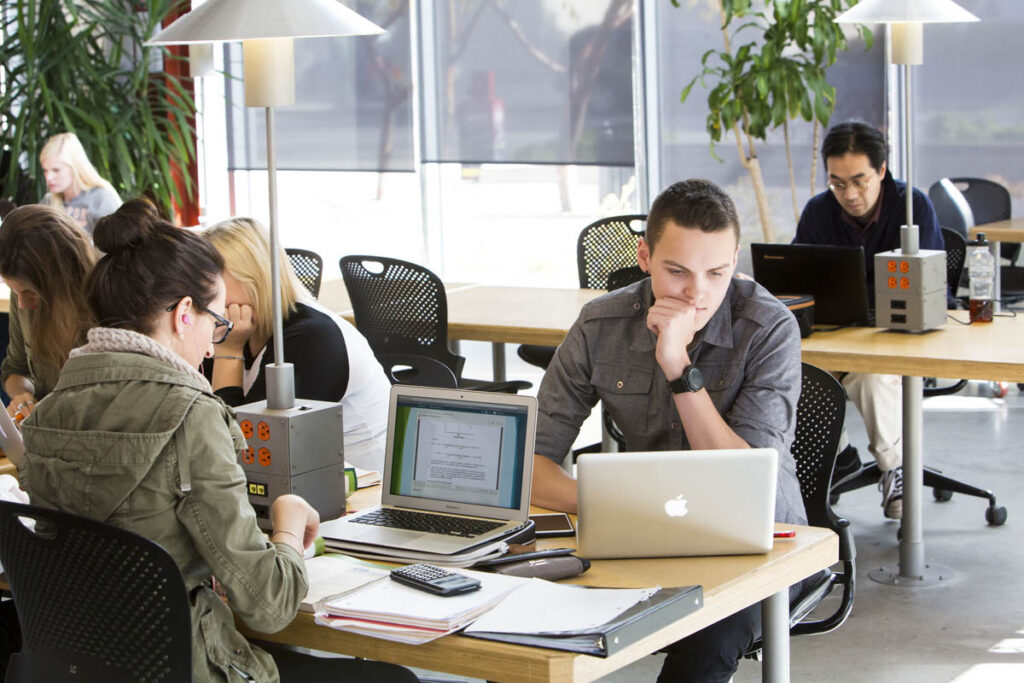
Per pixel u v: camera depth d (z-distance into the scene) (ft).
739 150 20.54
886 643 10.92
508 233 24.62
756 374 7.66
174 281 5.79
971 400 19.58
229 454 5.63
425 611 5.52
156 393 5.58
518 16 23.66
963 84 21.72
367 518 6.98
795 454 8.44
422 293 13.80
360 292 14.40
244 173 26.76
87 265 8.79
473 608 5.57
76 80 22.97
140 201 5.98
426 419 7.11
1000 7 21.31
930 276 11.75
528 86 23.80
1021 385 20.31
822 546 6.60
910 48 11.51
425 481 7.09
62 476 5.65
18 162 22.40
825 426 8.32
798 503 7.59
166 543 5.56
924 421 18.40
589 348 8.16
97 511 5.58
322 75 25.63
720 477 6.31
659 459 6.29
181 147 23.62
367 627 5.54
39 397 9.32
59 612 5.78
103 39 24.89
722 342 7.73
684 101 21.53
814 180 21.52
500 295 15.89
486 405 6.94
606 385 8.05
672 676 7.07
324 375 8.86
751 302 7.82
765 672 6.78
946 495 14.80
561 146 23.73
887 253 11.98
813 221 14.35
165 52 24.73
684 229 7.28
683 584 6.01
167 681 5.56
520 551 6.61
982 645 10.78
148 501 5.51
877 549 13.23
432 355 14.02
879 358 10.85
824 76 19.30
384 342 14.40
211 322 6.01
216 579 5.91
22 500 7.34
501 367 15.71
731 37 22.43
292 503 6.26
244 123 26.58
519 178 24.27
